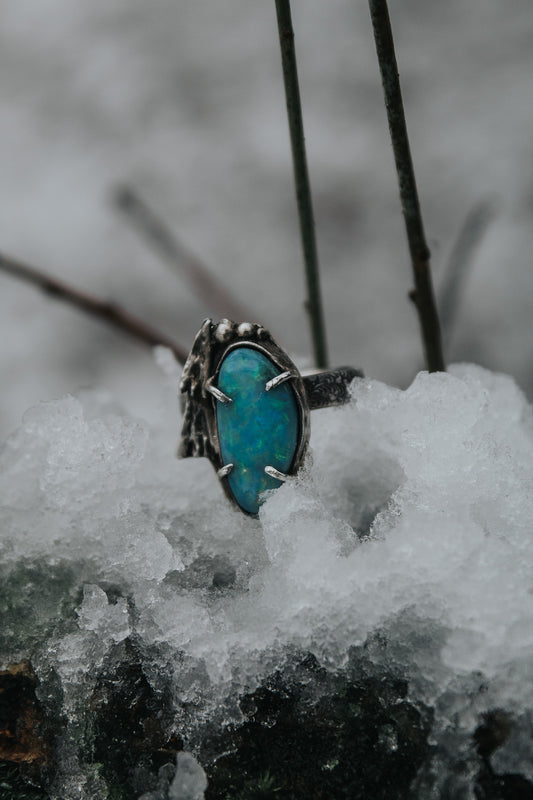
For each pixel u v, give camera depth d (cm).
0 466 38
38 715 36
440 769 35
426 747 35
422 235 39
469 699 35
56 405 38
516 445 38
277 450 38
